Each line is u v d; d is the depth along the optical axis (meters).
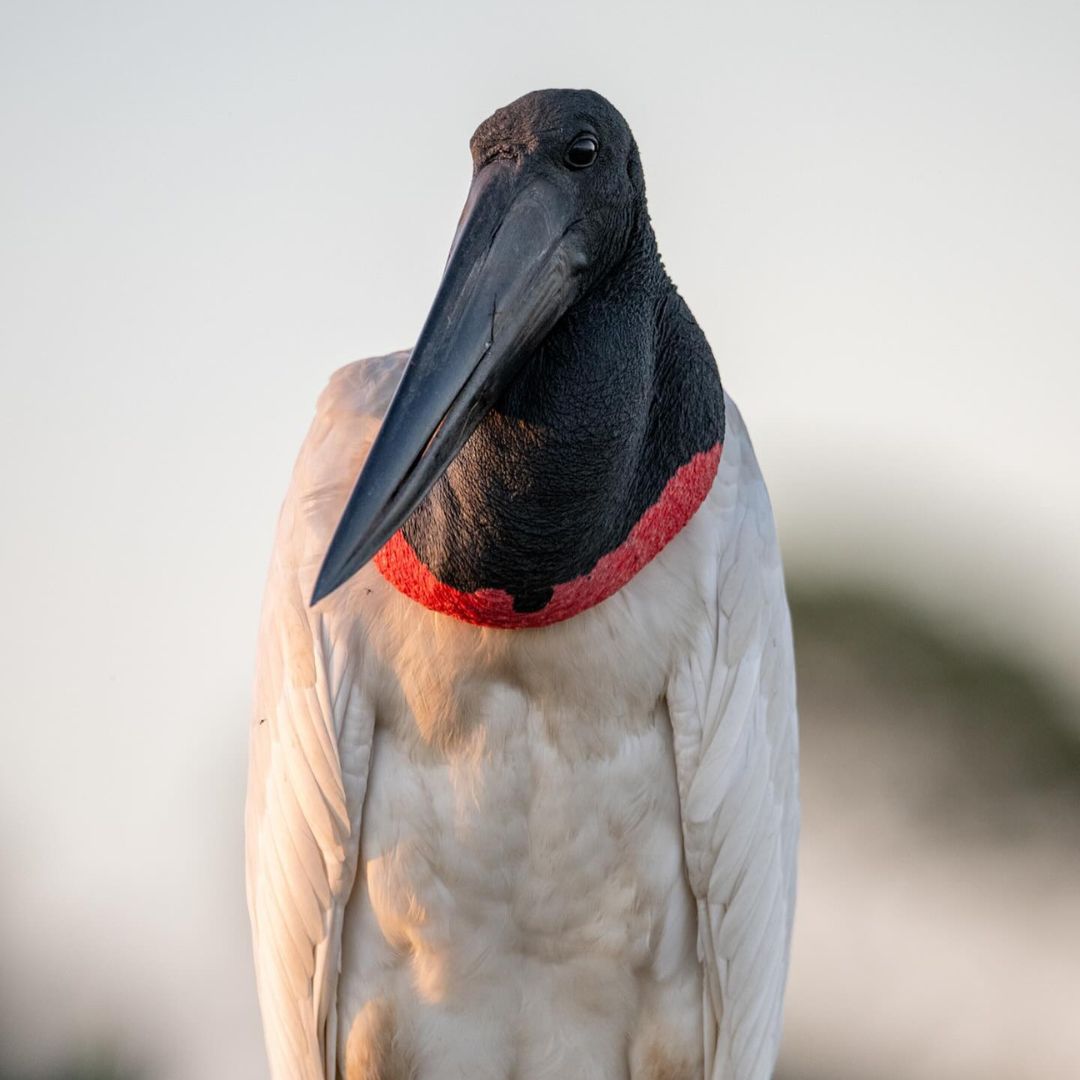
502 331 8.20
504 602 8.70
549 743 9.34
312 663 9.38
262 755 9.84
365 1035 9.70
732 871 9.62
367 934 9.65
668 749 9.49
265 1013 10.10
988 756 19.30
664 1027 9.79
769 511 9.79
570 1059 9.82
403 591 8.86
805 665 19.42
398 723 9.37
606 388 8.42
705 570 9.30
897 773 19.44
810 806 19.56
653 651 9.26
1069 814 19.53
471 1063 9.77
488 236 8.29
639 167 8.70
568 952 9.66
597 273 8.46
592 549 8.68
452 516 8.52
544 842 9.44
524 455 8.38
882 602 19.33
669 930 9.67
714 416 9.01
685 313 8.98
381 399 9.45
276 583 9.60
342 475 9.38
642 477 8.83
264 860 9.80
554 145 8.38
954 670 19.28
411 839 9.44
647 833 9.52
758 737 9.66
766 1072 10.16
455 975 9.62
